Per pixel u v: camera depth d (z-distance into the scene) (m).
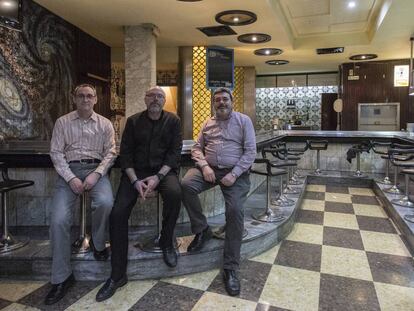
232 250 2.32
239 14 5.14
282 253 2.88
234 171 2.42
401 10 5.02
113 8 4.97
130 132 2.47
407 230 3.11
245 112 9.80
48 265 2.38
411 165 3.64
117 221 2.21
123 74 8.73
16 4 3.26
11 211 3.19
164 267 2.42
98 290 2.25
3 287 2.29
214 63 7.20
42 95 5.09
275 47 7.36
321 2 5.52
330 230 3.49
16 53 4.50
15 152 2.95
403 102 9.05
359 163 6.20
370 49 7.67
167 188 2.34
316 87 11.13
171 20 5.51
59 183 2.37
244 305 2.07
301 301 2.12
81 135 2.44
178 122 2.53
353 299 2.14
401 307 2.05
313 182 6.11
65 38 5.66
